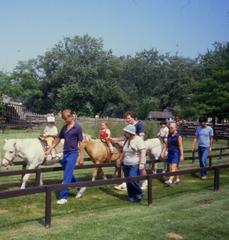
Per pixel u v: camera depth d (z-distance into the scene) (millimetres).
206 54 53625
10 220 7902
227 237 7195
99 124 27734
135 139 9531
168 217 8242
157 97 79188
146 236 7039
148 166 15102
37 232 7113
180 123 41312
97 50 74875
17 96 58750
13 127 42250
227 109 33594
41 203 9344
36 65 77125
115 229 7344
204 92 34812
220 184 12492
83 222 7762
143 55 82125
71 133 9375
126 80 82438
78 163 11219
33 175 13336
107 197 10141
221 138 36062
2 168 14820
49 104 78938
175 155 12062
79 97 72125
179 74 76125
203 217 8320
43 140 10891
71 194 10383
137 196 9633
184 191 11203
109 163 11367
